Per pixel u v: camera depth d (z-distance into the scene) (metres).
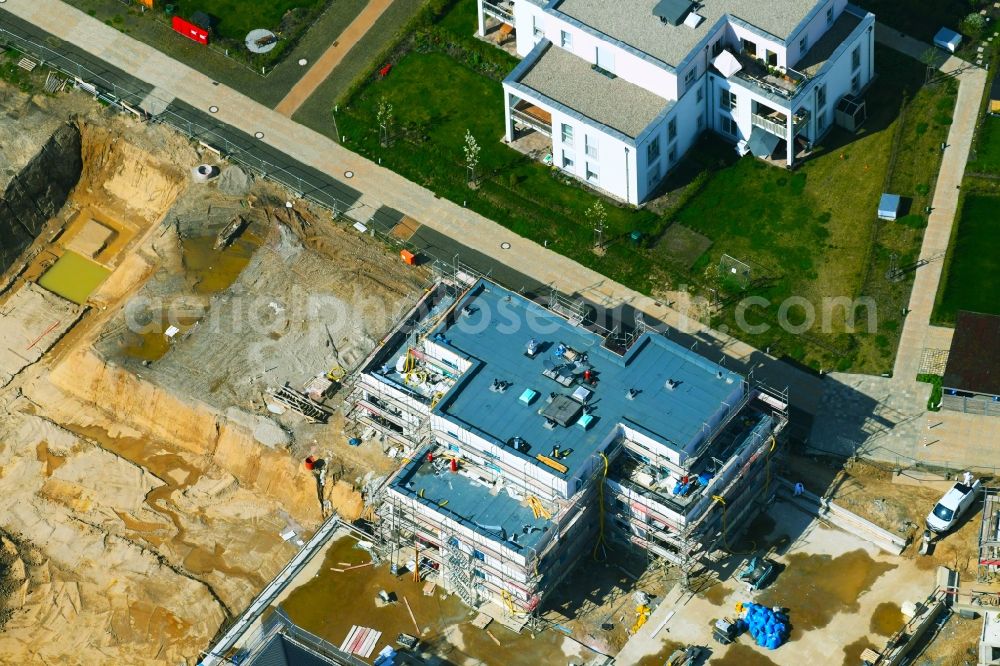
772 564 178.75
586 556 181.00
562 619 177.25
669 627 175.88
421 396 181.75
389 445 190.00
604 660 174.38
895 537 179.25
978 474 183.25
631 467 176.12
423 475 177.12
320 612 180.50
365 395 187.12
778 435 181.88
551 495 171.62
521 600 173.75
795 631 174.50
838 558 179.38
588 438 172.88
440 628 178.12
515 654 175.62
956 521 179.88
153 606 182.75
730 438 177.75
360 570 182.88
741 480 176.75
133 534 188.88
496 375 178.50
